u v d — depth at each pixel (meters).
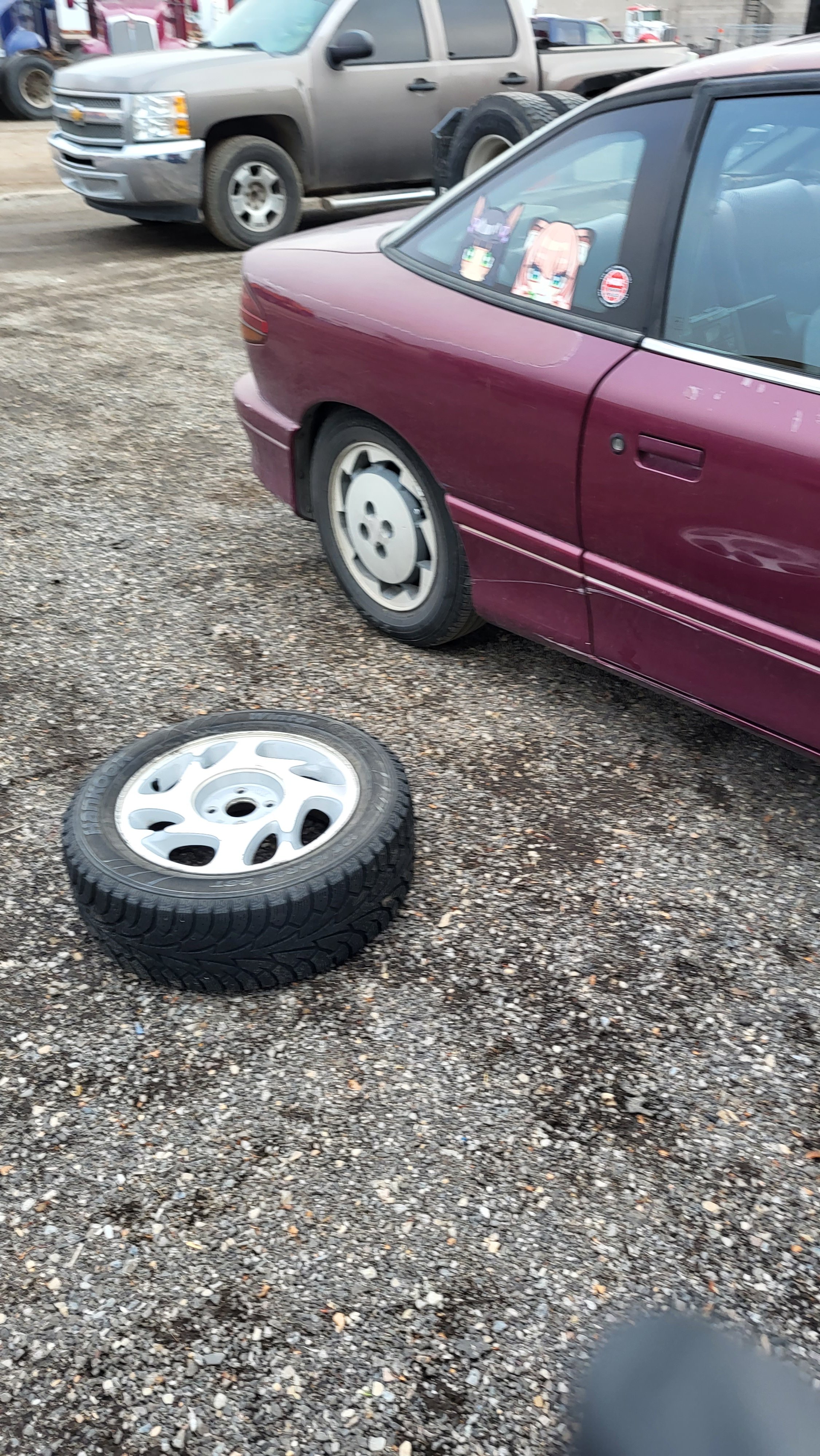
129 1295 1.31
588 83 7.50
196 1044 1.64
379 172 7.16
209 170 6.56
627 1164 1.46
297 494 2.79
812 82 1.76
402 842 1.78
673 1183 1.44
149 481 3.69
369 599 2.70
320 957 1.71
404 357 2.25
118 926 1.66
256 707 2.45
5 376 4.66
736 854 2.02
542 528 2.13
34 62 12.24
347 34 6.52
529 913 1.88
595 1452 1.15
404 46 6.84
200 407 4.35
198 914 1.62
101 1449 1.17
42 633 2.76
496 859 2.00
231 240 6.79
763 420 1.72
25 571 3.07
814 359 1.71
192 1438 1.18
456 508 2.28
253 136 6.61
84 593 2.96
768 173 1.80
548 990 1.73
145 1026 1.68
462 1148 1.48
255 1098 1.56
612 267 1.98
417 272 2.31
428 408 2.23
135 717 2.41
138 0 11.41
